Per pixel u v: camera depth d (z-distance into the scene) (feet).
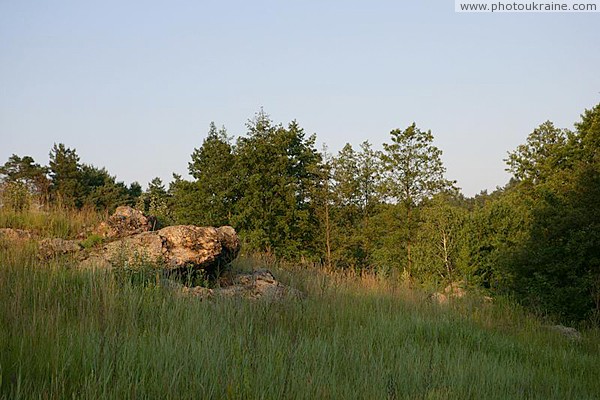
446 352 30.50
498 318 50.55
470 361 29.94
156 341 22.20
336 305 39.17
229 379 18.78
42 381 17.08
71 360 18.53
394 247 92.22
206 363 20.24
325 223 92.99
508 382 26.76
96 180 183.73
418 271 75.66
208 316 28.14
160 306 28.86
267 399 18.52
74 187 164.86
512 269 64.13
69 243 37.99
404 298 49.37
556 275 61.05
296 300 36.68
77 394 16.56
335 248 92.12
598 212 60.85
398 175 96.99
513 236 71.72
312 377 20.70
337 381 22.00
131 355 19.80
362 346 28.07
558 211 62.69
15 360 17.97
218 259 39.45
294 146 107.55
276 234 94.63
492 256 69.82
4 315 22.94
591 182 64.59
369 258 97.19
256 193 95.96
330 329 32.19
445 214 75.61
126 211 42.27
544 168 110.11
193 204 103.65
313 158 104.42
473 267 69.82
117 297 28.07
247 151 102.17
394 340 32.40
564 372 33.50
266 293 37.06
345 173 94.22
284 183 98.22
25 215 45.83
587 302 57.72
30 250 35.29
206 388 18.33
